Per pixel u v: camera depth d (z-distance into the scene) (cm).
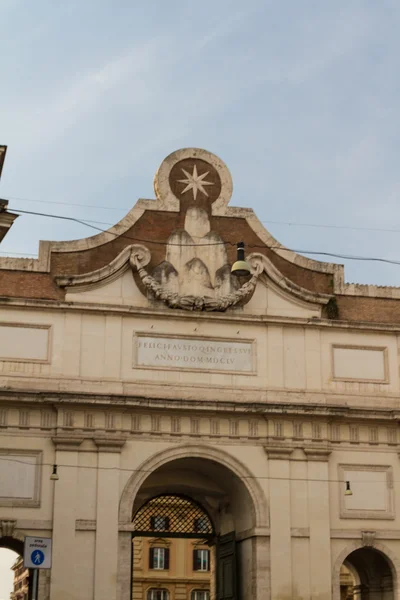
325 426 4019
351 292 4250
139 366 3912
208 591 7781
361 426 4081
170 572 7762
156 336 3969
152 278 3988
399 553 3966
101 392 3822
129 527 3712
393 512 4006
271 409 3925
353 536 3934
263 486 3906
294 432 3984
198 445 3888
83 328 3909
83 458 3756
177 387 3925
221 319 4034
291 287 4128
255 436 3953
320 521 3906
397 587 3919
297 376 4059
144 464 3812
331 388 4084
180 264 4072
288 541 3853
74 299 3934
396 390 4153
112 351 3900
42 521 3662
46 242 3994
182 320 4006
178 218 4144
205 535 4359
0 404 3741
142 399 3806
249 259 4109
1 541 3881
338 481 3997
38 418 3772
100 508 3703
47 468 3725
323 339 4144
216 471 4038
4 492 3669
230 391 3972
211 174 4241
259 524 3856
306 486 3944
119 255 3991
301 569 3834
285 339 4094
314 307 4175
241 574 4016
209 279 4066
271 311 4109
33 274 3947
